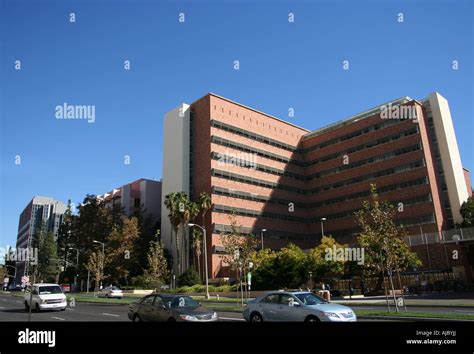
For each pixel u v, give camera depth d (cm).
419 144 6500
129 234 7131
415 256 4203
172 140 7600
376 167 7125
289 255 4728
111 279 7219
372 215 2100
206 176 6919
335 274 4669
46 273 8694
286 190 7981
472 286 4125
